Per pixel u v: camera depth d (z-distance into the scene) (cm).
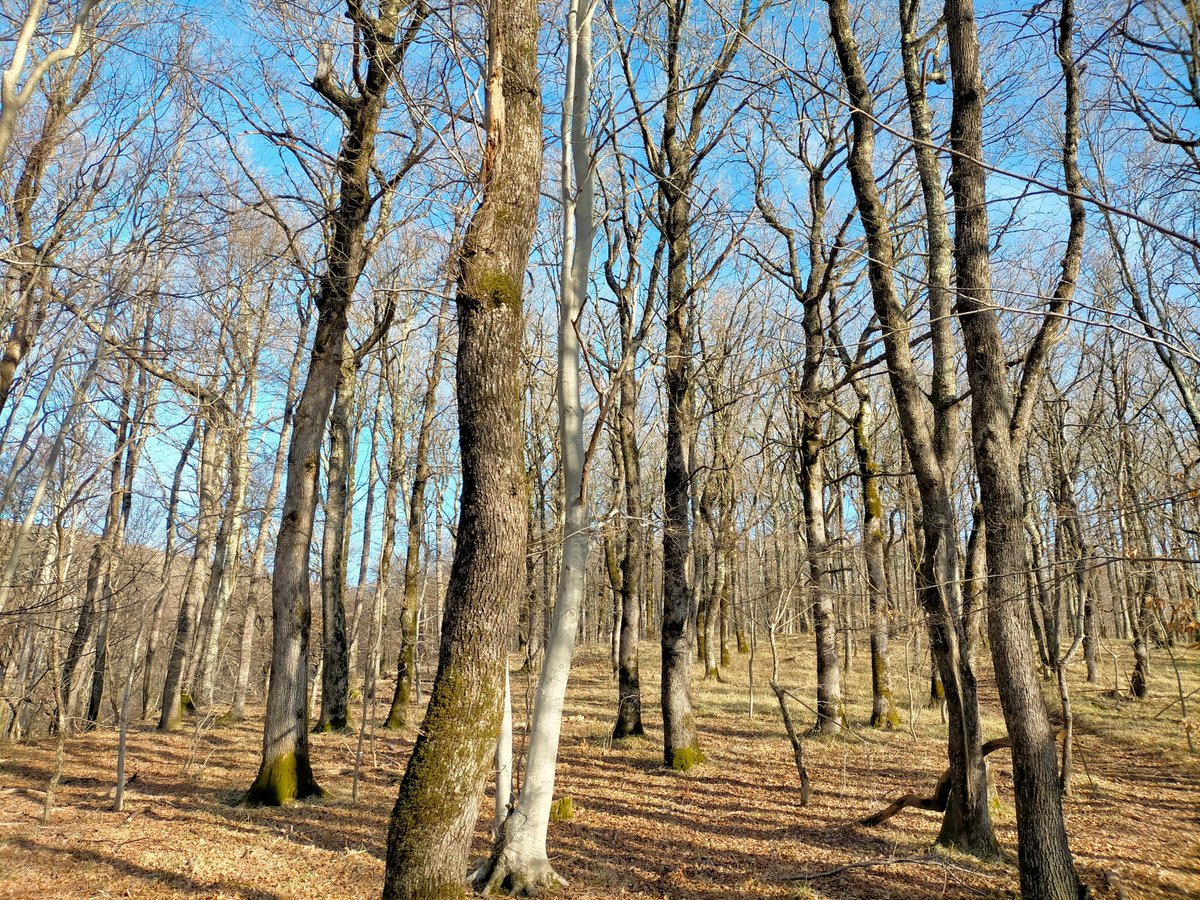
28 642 1591
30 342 934
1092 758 1391
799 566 1648
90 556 1471
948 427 878
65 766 1288
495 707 514
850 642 2400
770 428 2305
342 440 1772
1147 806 1047
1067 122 980
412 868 475
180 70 981
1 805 991
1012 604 669
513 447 547
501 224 567
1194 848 857
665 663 1322
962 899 696
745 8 1311
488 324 551
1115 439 2147
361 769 1259
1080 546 1001
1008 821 942
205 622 2106
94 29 893
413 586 1786
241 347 1736
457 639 516
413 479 2003
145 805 1012
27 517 859
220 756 1389
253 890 708
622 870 791
